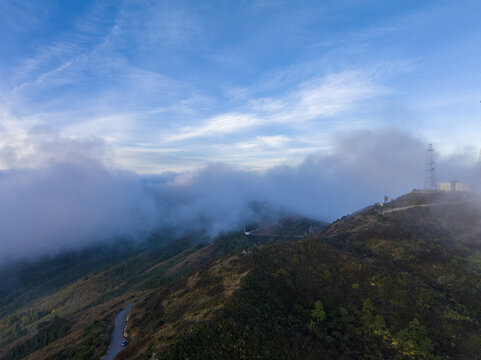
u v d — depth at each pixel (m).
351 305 84.19
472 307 82.69
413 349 68.06
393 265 105.62
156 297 117.25
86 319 158.00
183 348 60.88
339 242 132.00
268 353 61.72
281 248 117.81
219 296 84.50
